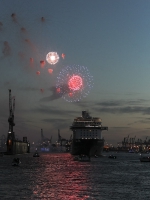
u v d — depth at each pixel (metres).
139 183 111.81
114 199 82.38
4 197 84.38
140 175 140.38
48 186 103.25
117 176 135.50
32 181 115.88
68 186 103.50
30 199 81.94
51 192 92.00
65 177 130.00
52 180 119.25
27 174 142.12
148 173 150.38
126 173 149.75
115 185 106.44
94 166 196.88
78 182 113.75
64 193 90.50
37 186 103.12
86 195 87.75
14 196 85.75
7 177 129.12
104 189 97.75
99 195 87.75
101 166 197.50
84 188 99.56
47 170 165.12
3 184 107.56
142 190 96.19
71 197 84.81
